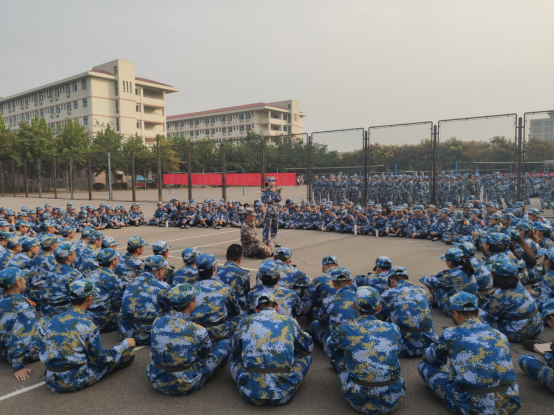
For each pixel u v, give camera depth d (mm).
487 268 6344
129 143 53875
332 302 4574
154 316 5023
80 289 4008
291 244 12516
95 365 4133
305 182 24469
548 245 7992
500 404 3184
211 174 24453
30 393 3951
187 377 3807
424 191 20844
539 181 19047
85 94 63656
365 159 19547
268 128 89188
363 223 14602
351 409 3607
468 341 3322
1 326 4371
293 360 3762
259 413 3535
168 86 72688
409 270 8805
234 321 4902
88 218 16953
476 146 18562
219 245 12641
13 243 7430
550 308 3807
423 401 3744
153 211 23688
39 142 47625
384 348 3441
